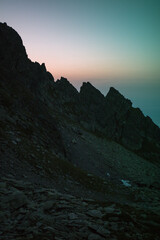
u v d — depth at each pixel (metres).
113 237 10.53
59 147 45.97
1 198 12.27
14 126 34.16
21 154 25.20
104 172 57.34
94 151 74.25
